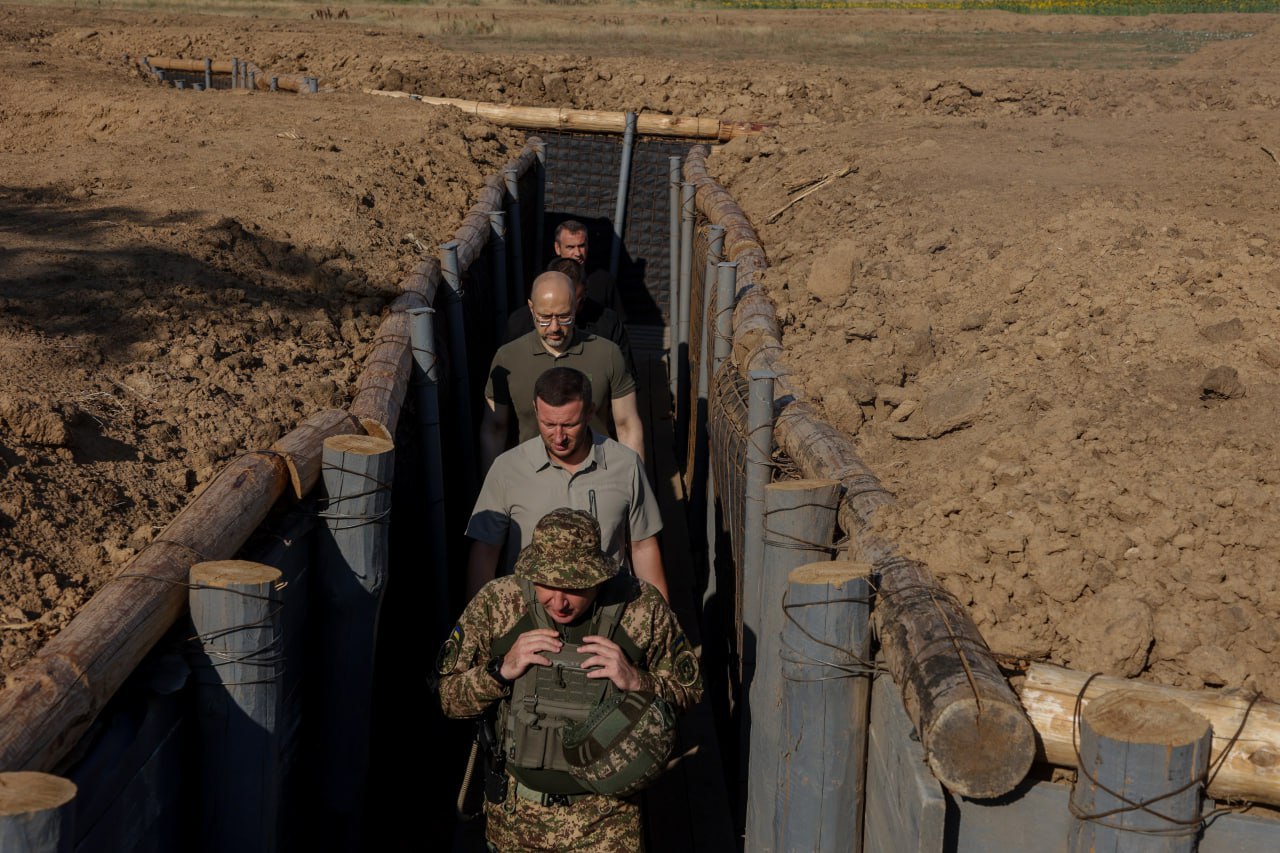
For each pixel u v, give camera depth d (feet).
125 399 15.55
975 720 9.06
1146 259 19.20
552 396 14.42
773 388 15.71
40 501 12.23
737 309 22.47
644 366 41.19
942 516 12.54
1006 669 10.68
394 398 17.46
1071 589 11.19
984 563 11.71
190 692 11.05
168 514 13.16
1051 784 9.55
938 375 17.25
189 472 14.06
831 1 145.28
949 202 26.27
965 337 18.53
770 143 38.37
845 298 21.47
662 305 45.93
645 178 44.86
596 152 44.70
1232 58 57.00
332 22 88.22
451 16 106.32
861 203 28.14
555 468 15.25
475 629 12.49
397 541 17.28
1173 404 14.67
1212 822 9.14
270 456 13.35
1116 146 31.60
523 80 49.78
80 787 9.11
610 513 15.29
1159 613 10.89
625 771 11.84
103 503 12.79
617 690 12.03
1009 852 9.71
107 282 19.63
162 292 19.60
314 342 19.51
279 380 17.54
